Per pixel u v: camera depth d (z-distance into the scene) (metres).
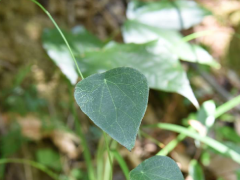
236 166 0.60
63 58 0.39
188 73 0.85
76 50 0.44
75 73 0.38
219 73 0.98
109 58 0.38
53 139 0.65
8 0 0.73
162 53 0.38
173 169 0.24
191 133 0.41
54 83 0.72
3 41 0.70
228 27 1.07
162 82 0.37
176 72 0.37
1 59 0.68
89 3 0.88
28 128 0.63
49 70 0.72
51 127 0.65
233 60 1.04
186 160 0.68
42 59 0.73
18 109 0.64
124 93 0.22
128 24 0.47
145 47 0.38
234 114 0.84
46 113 0.67
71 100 0.49
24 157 0.62
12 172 0.60
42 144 0.65
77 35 0.47
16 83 0.63
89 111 0.22
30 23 0.74
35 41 0.73
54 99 0.70
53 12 0.80
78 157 0.67
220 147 0.40
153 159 0.24
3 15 0.71
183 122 0.71
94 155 0.67
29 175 0.61
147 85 0.22
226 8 1.12
